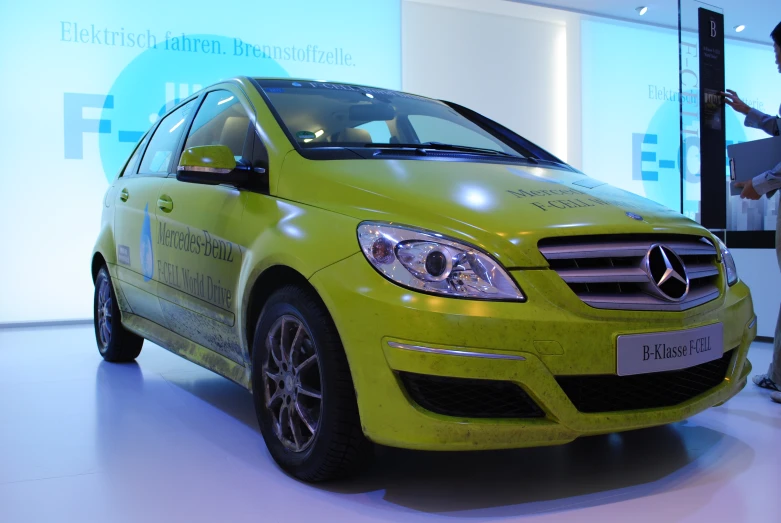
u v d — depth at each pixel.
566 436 1.59
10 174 5.16
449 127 2.67
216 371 2.32
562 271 1.61
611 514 1.61
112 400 2.71
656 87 8.45
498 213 1.70
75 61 5.35
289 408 1.83
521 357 1.53
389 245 1.62
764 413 2.55
